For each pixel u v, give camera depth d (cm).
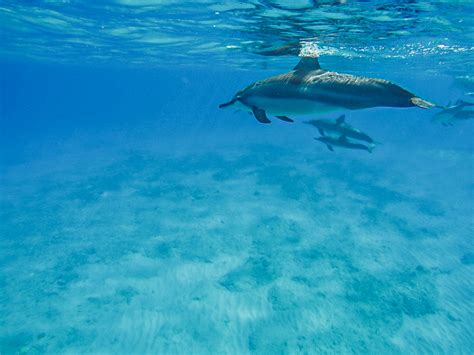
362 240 961
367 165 1955
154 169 1941
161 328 609
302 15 839
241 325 614
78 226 1092
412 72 2395
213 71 3391
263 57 1694
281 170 1816
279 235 994
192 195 1402
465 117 1473
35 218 1174
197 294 707
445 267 812
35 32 1454
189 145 2900
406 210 1212
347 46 1257
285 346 564
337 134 1338
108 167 2039
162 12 955
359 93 422
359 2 722
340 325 611
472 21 877
